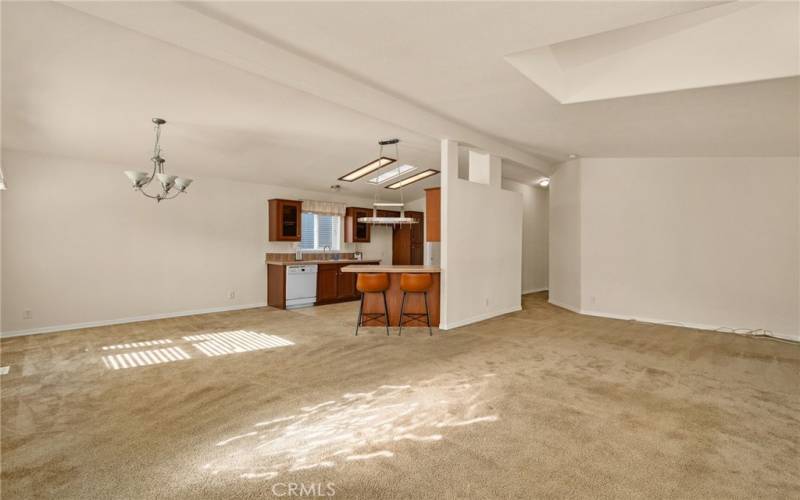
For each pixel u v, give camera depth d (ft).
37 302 15.83
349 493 5.67
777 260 16.08
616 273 20.02
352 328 17.13
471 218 18.17
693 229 17.93
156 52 10.16
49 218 16.10
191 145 16.75
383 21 8.60
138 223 18.52
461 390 9.74
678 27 10.04
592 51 11.28
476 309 18.63
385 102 13.16
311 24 8.85
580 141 17.60
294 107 14.10
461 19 8.40
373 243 30.55
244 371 11.21
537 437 7.36
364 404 8.89
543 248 31.96
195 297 20.53
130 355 12.85
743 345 14.37
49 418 8.11
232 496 5.59
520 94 12.62
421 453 6.77
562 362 12.09
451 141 16.56
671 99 11.82
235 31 9.20
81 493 5.64
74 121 13.66
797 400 9.16
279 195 24.34
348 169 22.50
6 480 5.93
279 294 22.70
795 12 8.79
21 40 9.23
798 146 14.66
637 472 6.22
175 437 7.32
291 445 7.05
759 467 6.37
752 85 10.37
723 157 17.20
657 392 9.62
